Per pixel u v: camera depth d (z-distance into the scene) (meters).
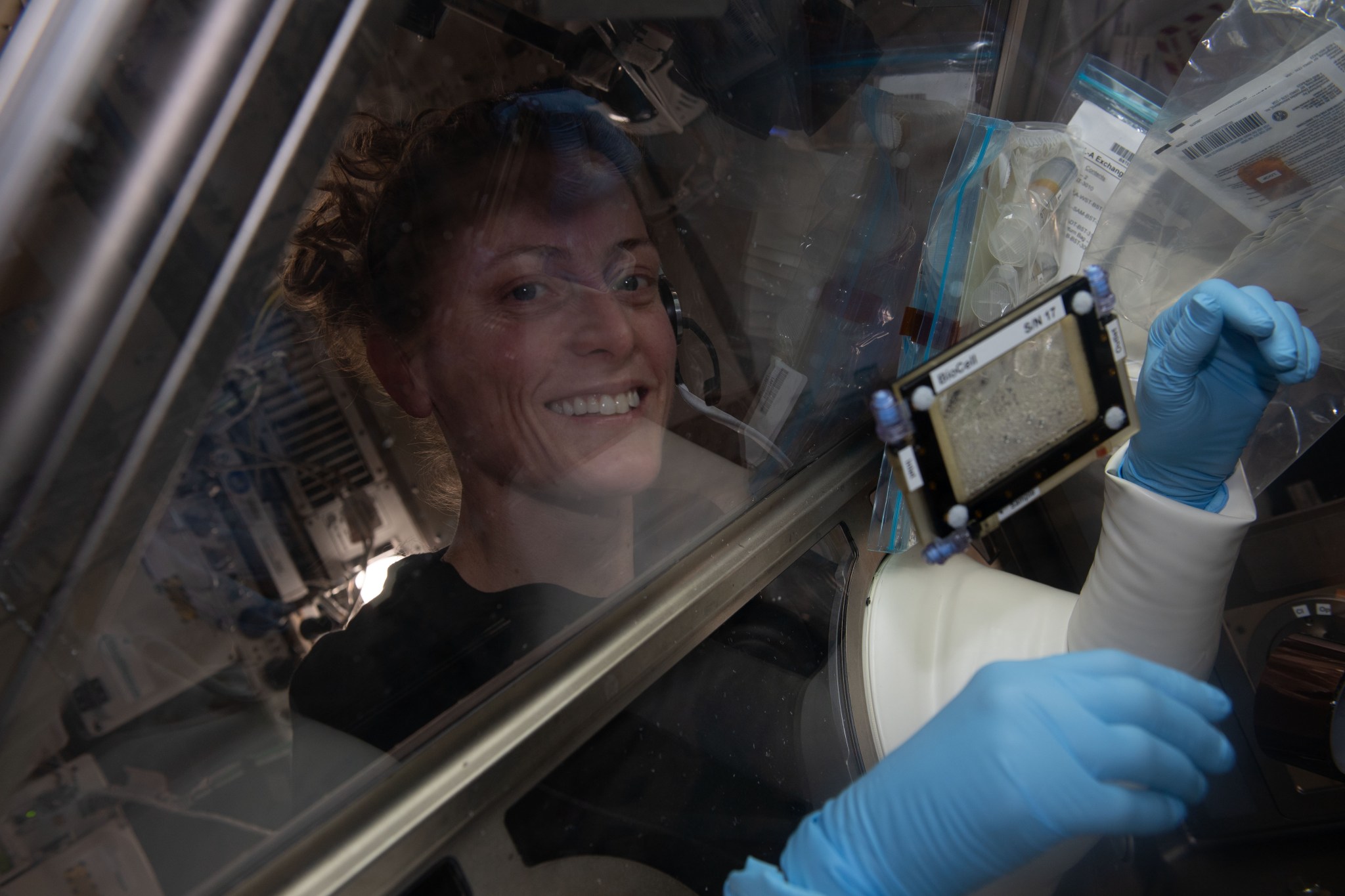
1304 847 1.24
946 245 1.13
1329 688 1.01
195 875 0.58
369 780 0.63
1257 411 0.84
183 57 0.48
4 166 0.46
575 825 0.74
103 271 0.48
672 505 1.03
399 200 0.87
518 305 0.94
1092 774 0.65
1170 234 1.12
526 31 0.92
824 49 1.11
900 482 0.66
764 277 1.22
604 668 0.75
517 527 0.98
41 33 0.47
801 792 0.98
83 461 0.50
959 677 1.00
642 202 1.06
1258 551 1.22
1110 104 1.18
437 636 0.84
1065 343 0.70
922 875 0.67
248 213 0.51
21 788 0.56
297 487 0.85
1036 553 1.50
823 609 1.04
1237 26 1.04
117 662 0.64
